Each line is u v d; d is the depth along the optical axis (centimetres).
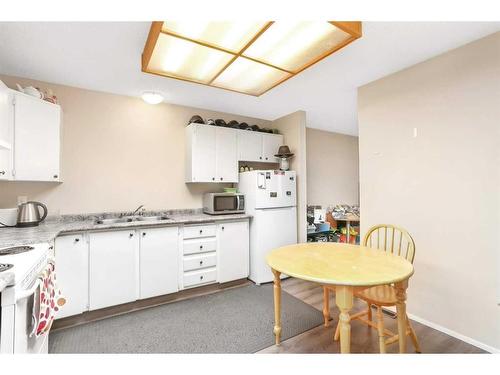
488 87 175
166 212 316
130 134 296
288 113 370
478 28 168
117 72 234
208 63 198
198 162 312
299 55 186
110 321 219
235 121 355
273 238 324
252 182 322
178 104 327
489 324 174
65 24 163
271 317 225
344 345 128
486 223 176
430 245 206
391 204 235
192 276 273
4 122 189
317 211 460
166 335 196
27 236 173
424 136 211
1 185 231
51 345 183
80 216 264
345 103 323
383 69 228
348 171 525
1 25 164
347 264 151
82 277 214
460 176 189
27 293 97
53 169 228
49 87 253
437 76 203
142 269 243
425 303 209
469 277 184
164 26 154
